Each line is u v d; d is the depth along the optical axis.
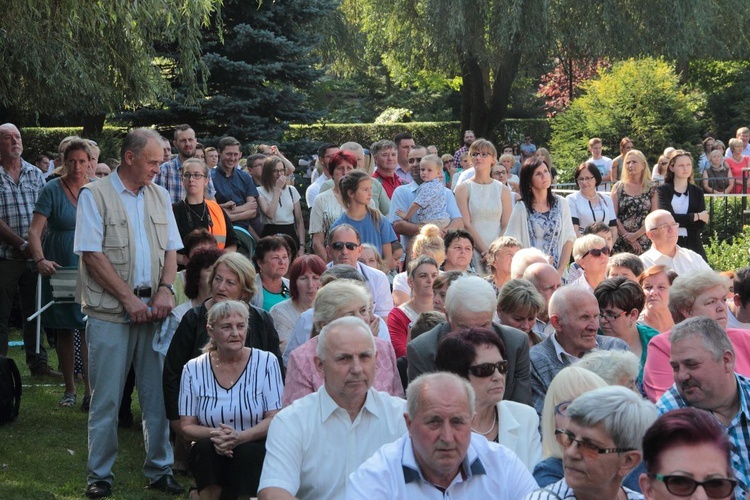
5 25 11.53
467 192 9.98
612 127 25.38
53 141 24.00
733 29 28.91
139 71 13.83
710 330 4.49
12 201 9.55
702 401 4.49
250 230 11.15
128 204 6.43
